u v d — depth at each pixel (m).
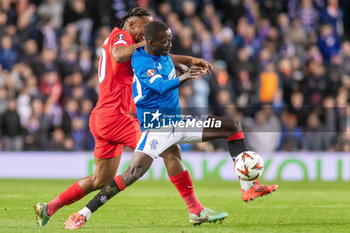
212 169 38.28
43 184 33.75
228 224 17.52
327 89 43.84
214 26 47.84
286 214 20.19
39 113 39.44
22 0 48.12
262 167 16.12
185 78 15.21
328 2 52.69
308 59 45.59
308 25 51.38
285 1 52.44
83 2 47.47
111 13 47.69
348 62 48.94
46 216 16.80
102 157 17.09
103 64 17.02
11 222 17.91
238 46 47.91
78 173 39.03
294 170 38.88
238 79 43.28
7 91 40.38
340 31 53.25
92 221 18.33
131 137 16.97
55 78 42.03
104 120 16.88
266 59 44.84
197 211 17.25
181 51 42.62
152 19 17.62
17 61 43.88
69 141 39.25
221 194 28.23
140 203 23.69
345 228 16.73
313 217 19.34
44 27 46.06
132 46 16.27
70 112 39.31
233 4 49.59
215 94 41.09
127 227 16.89
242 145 16.47
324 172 39.00
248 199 16.31
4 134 38.97
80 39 46.97
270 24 51.00
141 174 16.12
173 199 25.33
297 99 41.69
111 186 16.12
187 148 38.81
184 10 48.38
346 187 32.69
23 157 39.12
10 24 47.56
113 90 16.89
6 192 28.41
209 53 43.97
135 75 16.23
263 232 15.80
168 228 16.59
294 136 39.41
